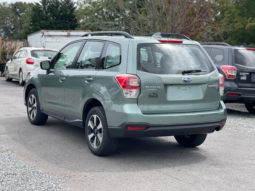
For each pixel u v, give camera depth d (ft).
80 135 20.44
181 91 15.33
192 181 13.26
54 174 13.53
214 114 15.98
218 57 30.53
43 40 69.41
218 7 88.58
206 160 16.21
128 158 16.10
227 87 28.94
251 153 17.72
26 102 23.82
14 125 22.63
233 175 14.12
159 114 14.67
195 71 15.72
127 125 14.33
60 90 19.26
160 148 18.21
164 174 13.99
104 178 13.28
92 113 16.29
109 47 16.35
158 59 15.28
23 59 49.83
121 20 63.62
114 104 14.80
